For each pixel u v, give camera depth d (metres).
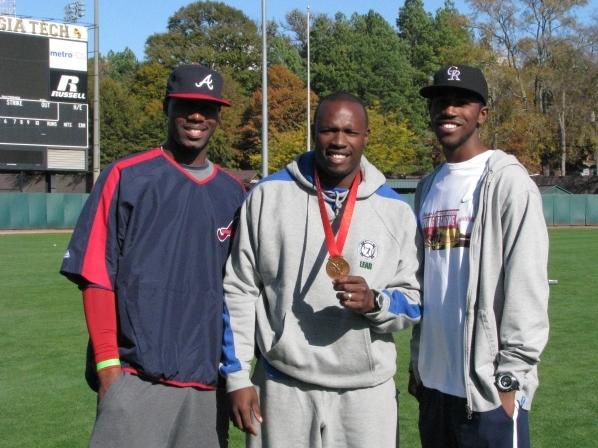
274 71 62.16
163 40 68.31
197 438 3.43
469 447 3.41
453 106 3.56
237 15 71.75
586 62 47.97
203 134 3.53
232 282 3.44
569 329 9.59
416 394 3.80
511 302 3.25
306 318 3.29
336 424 3.32
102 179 3.42
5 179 44.59
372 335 3.36
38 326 9.87
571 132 50.44
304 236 3.33
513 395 3.30
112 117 53.97
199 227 3.46
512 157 3.42
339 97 3.33
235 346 3.37
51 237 29.45
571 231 34.50
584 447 5.18
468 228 3.43
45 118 33.19
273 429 3.32
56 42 33.16
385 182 3.51
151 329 3.32
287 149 48.59
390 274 3.41
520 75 47.88
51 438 5.39
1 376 7.19
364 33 83.00
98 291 3.33
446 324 3.47
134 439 3.29
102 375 3.29
